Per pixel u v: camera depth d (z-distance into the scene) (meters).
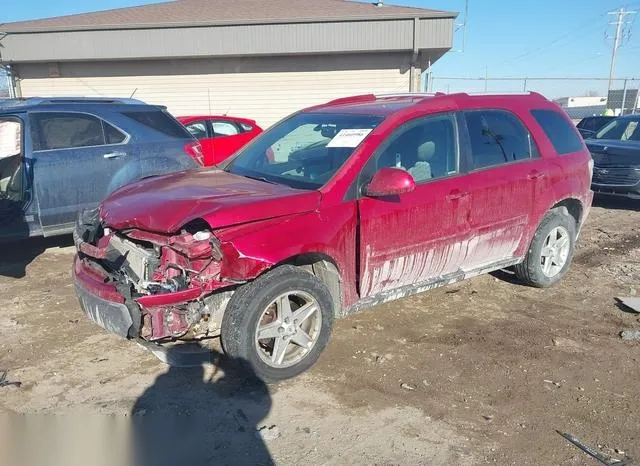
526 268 5.59
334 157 4.26
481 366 4.16
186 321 3.67
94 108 6.92
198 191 4.01
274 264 3.66
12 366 4.09
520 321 4.98
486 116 5.07
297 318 3.89
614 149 10.23
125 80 17.08
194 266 3.62
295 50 15.63
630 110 26.12
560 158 5.55
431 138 4.59
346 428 3.38
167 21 15.77
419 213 4.35
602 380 3.99
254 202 3.67
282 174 4.46
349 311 4.21
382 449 3.19
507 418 3.51
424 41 15.34
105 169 6.83
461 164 4.71
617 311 5.25
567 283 6.01
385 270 4.27
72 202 6.62
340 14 15.55
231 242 3.52
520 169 5.12
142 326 3.65
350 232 4.02
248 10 17.09
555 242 5.73
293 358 3.94
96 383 3.86
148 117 7.39
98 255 3.82
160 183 4.44
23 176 6.27
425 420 3.47
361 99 5.52
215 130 11.12
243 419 3.46
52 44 15.88
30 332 4.66
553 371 4.10
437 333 4.70
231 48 15.73
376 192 3.91
